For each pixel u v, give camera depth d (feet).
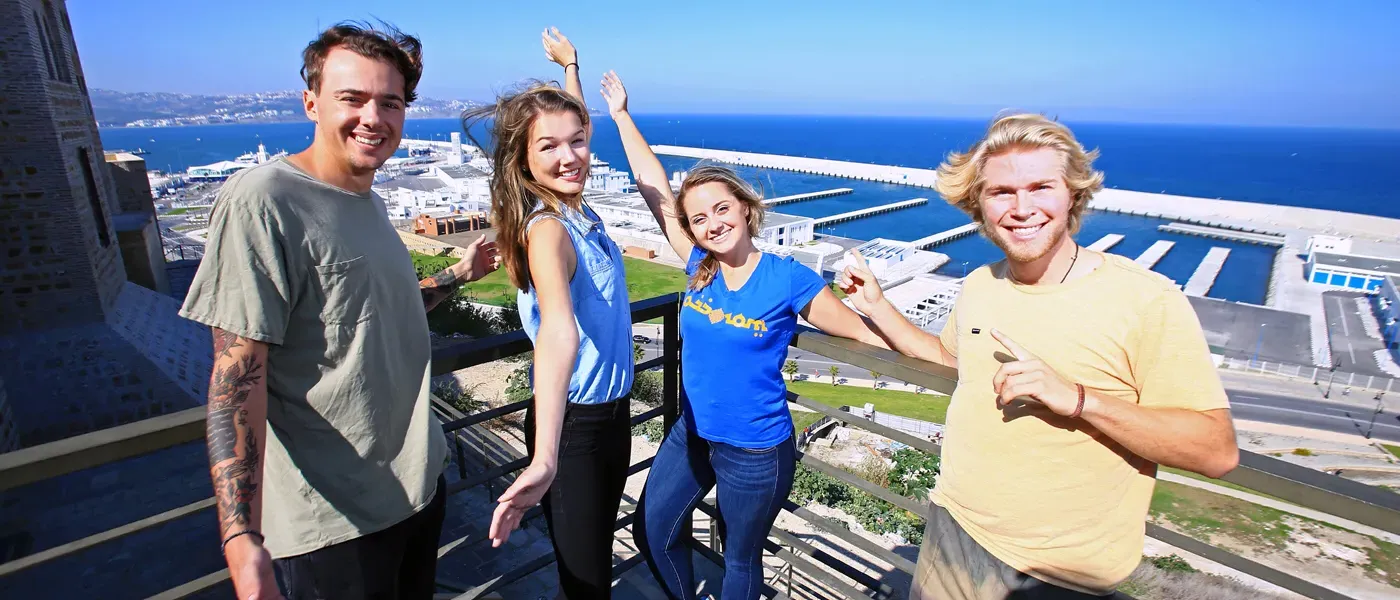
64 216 41.63
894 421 82.69
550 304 6.24
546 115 6.58
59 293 42.39
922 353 8.00
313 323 5.72
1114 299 5.40
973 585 6.48
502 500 5.17
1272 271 244.42
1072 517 5.76
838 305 8.02
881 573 26.17
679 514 9.09
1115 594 6.26
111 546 24.64
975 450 6.28
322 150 5.98
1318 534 49.90
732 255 7.97
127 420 41.83
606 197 276.82
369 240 6.12
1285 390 125.18
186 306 5.14
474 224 243.19
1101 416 5.11
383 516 6.36
